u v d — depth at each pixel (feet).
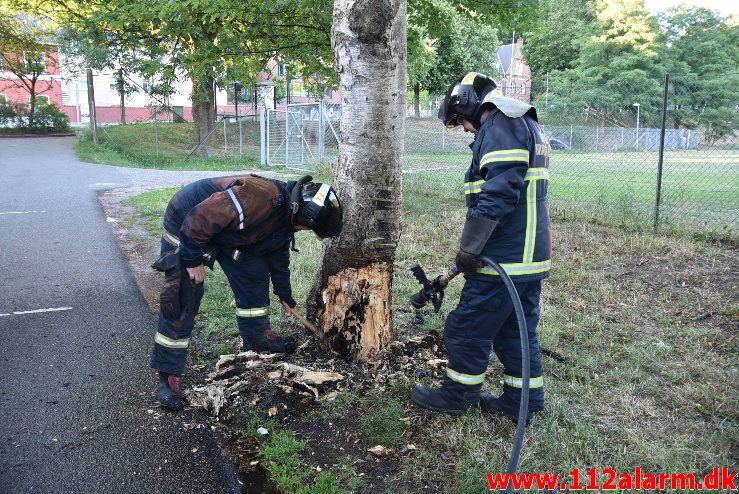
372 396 11.20
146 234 25.12
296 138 60.75
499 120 9.25
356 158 11.51
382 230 11.76
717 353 13.39
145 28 31.24
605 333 14.61
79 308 16.14
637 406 10.89
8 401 10.98
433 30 27.68
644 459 9.33
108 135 77.82
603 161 55.26
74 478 8.78
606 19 125.29
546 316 15.51
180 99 115.65
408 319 15.19
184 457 9.41
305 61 28.68
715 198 35.68
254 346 12.60
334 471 9.08
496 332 10.00
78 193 35.60
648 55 117.60
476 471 8.91
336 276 12.14
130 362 12.82
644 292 17.79
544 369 12.51
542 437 9.86
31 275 19.12
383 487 8.73
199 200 10.79
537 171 9.53
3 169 47.50
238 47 26.76
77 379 11.97
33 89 89.35
